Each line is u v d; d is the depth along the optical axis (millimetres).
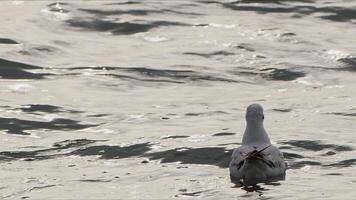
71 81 20172
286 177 14398
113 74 20594
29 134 17062
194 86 20047
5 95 19109
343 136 16391
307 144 15984
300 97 19203
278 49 22125
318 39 22734
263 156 14047
